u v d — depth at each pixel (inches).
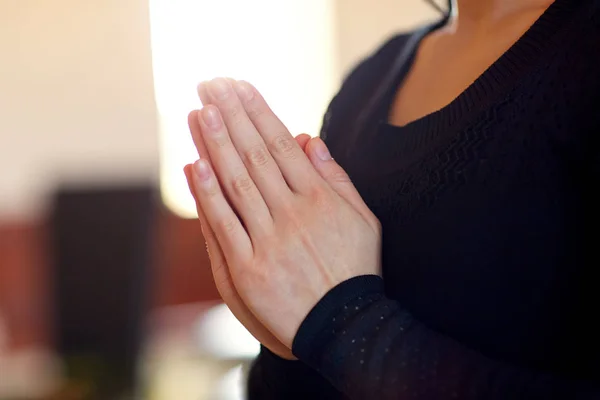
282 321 24.4
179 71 126.0
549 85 21.4
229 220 25.3
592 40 20.6
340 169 26.6
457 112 23.6
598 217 20.6
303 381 28.7
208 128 25.4
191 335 69.6
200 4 126.1
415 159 24.8
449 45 28.0
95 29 120.3
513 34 24.7
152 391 57.2
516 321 22.3
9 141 117.9
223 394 56.0
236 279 25.3
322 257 24.5
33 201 118.1
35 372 59.4
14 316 105.2
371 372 22.2
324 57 134.9
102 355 56.7
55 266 55.6
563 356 21.5
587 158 20.4
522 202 22.0
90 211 55.4
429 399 21.4
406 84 29.1
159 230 72.7
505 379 20.9
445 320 23.6
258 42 130.5
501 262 22.5
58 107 119.7
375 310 23.1
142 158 124.3
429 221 24.0
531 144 21.6
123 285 56.1
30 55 117.6
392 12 136.6
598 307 20.7
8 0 115.6
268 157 25.6
